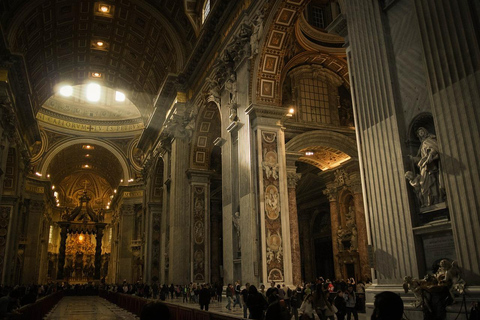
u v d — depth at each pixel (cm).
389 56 690
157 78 2494
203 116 1877
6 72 1728
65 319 1303
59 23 2128
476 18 547
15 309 682
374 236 677
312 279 2234
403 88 664
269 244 1176
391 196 654
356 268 1675
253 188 1230
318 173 1912
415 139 648
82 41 2412
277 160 1258
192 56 1823
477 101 529
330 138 1602
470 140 531
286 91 1586
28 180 3634
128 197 4047
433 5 601
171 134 2125
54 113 3831
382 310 227
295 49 1570
